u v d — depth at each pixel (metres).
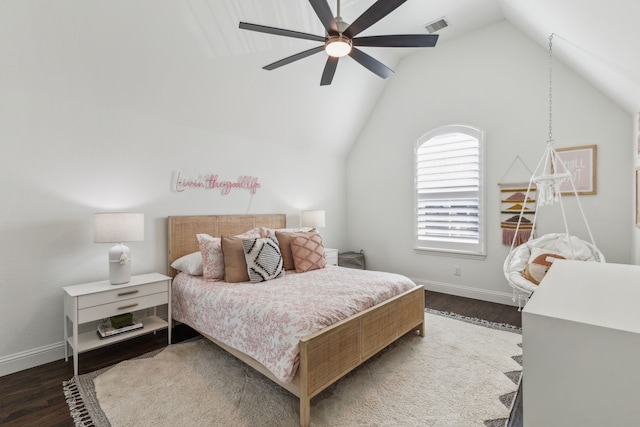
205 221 3.38
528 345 0.52
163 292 2.67
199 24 2.68
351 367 2.02
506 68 3.73
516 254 3.41
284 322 1.88
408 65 4.54
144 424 1.71
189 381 2.13
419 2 3.32
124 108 2.79
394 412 1.80
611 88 2.85
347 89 4.28
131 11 2.36
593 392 0.47
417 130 4.47
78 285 2.48
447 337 2.82
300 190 4.55
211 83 3.12
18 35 2.10
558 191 2.87
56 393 2.00
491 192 3.87
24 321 2.33
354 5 3.14
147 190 2.99
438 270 4.34
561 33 2.69
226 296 2.36
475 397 1.94
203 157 3.41
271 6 2.84
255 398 1.94
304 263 3.17
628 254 3.05
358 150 5.15
